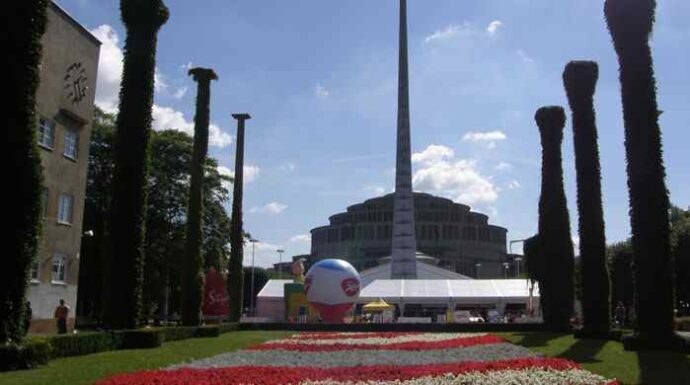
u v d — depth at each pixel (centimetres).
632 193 2864
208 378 1806
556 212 4600
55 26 4178
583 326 3694
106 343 2698
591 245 3753
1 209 2059
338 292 5434
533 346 3108
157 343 2998
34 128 2181
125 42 3328
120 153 3209
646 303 2745
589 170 3856
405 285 7744
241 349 3055
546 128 4694
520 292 7462
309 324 4978
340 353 2808
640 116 2895
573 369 1956
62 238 4312
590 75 3934
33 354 2005
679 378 1836
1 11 2152
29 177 2127
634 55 2956
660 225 2794
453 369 1970
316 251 19362
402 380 1783
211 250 7169
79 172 4562
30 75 2175
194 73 4669
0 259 2034
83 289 7306
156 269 7031
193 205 4500
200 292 4416
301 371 1992
